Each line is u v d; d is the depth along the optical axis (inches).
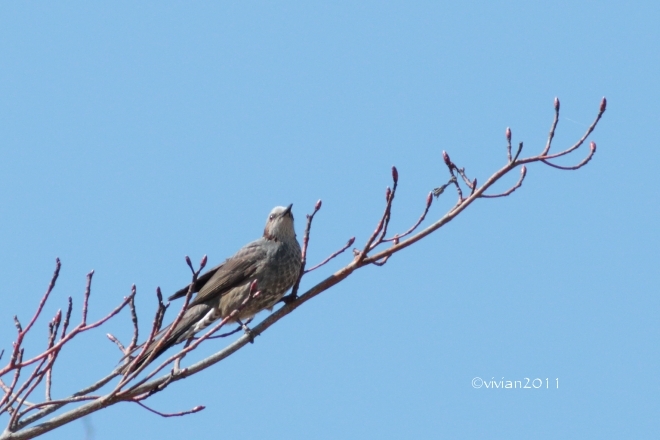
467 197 452.8
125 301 348.8
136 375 367.2
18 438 372.5
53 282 340.8
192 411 374.9
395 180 435.8
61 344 343.0
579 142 435.5
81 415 377.7
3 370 340.5
